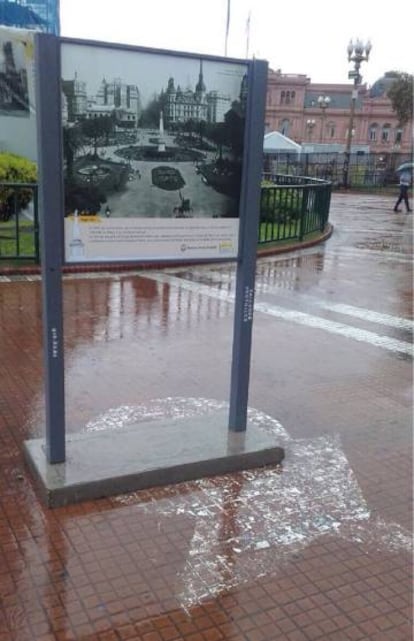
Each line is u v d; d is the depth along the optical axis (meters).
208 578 2.66
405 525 3.11
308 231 13.43
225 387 4.79
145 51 2.97
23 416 4.11
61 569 2.66
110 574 2.65
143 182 3.11
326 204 14.60
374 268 10.55
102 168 3.00
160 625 2.39
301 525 3.06
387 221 18.94
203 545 2.87
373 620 2.48
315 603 2.55
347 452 3.83
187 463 3.37
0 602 2.46
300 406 4.51
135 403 4.41
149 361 5.30
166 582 2.62
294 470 3.57
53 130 2.84
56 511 3.06
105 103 2.94
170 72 3.05
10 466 3.46
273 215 11.99
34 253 9.06
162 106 3.06
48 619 2.39
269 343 5.99
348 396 4.74
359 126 79.50
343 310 7.47
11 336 5.80
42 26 12.50
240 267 3.47
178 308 7.13
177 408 4.34
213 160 3.24
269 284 8.84
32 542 2.82
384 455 3.82
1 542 2.81
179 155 3.15
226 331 6.29
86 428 3.96
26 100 12.07
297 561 2.80
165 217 3.19
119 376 4.93
